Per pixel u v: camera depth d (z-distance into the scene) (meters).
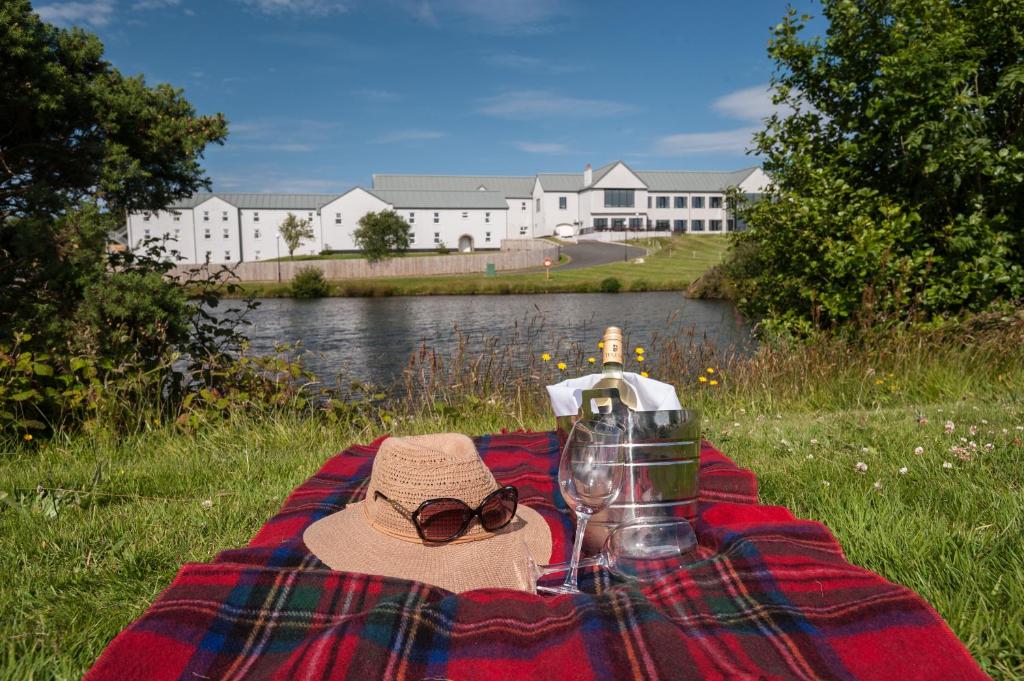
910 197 7.63
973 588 2.03
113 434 5.10
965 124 6.82
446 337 22.12
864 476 3.33
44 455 4.68
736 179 92.69
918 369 6.31
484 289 49.19
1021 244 7.18
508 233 95.06
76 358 5.44
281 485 3.63
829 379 6.50
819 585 1.60
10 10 5.72
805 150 8.02
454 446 1.99
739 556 1.74
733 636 1.44
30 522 2.97
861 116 7.83
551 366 7.75
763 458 3.89
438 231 90.94
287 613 1.55
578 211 93.44
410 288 49.91
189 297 6.73
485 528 1.86
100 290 5.76
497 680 1.29
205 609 1.52
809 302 7.82
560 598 1.55
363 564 1.76
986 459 3.53
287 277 65.56
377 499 1.88
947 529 2.54
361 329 25.89
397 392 7.87
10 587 2.34
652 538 1.82
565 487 1.74
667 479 1.82
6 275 5.93
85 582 2.38
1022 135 7.18
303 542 1.92
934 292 7.09
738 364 7.12
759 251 8.48
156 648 1.40
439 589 1.62
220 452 4.76
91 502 3.39
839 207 7.45
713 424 5.26
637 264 65.25
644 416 1.81
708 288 37.47
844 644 1.39
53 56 6.31
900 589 1.55
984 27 7.26
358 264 66.69
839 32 7.84
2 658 1.82
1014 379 6.07
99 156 6.45
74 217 5.88
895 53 7.11
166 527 2.94
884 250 6.96
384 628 1.38
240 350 6.66
